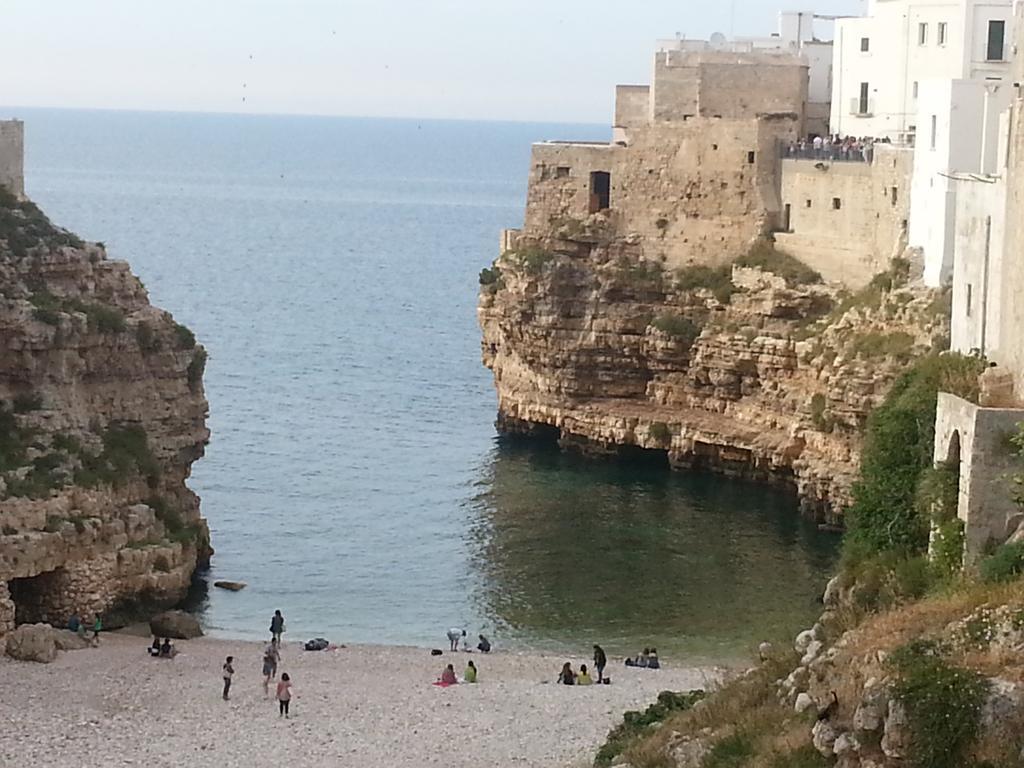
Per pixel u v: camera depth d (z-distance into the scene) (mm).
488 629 83062
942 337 90938
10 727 65438
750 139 118000
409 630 83125
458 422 132500
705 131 119688
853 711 45625
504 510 104188
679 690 70375
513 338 124312
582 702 69250
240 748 63375
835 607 59438
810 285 111250
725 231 119000
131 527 84500
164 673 73312
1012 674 42438
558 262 121562
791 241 114812
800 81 124500
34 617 80625
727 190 119125
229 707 68562
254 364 161250
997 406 56062
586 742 63125
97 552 81812
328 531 100000
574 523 101250
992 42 114688
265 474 113938
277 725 66188
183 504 91938
